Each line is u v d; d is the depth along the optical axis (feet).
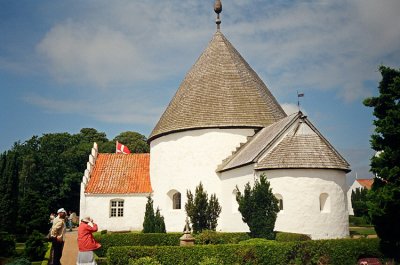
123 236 93.76
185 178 118.42
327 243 68.90
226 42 138.51
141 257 63.10
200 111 120.47
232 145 116.37
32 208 135.33
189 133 120.16
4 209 148.66
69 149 273.75
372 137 74.43
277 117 123.95
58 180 258.57
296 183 88.43
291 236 77.25
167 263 63.87
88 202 129.70
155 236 95.45
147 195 131.64
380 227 70.74
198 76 131.34
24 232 132.57
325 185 89.71
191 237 76.02
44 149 278.87
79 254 53.88
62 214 58.95
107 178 135.74
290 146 92.22
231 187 105.50
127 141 301.43
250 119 117.80
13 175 153.99
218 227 109.91
